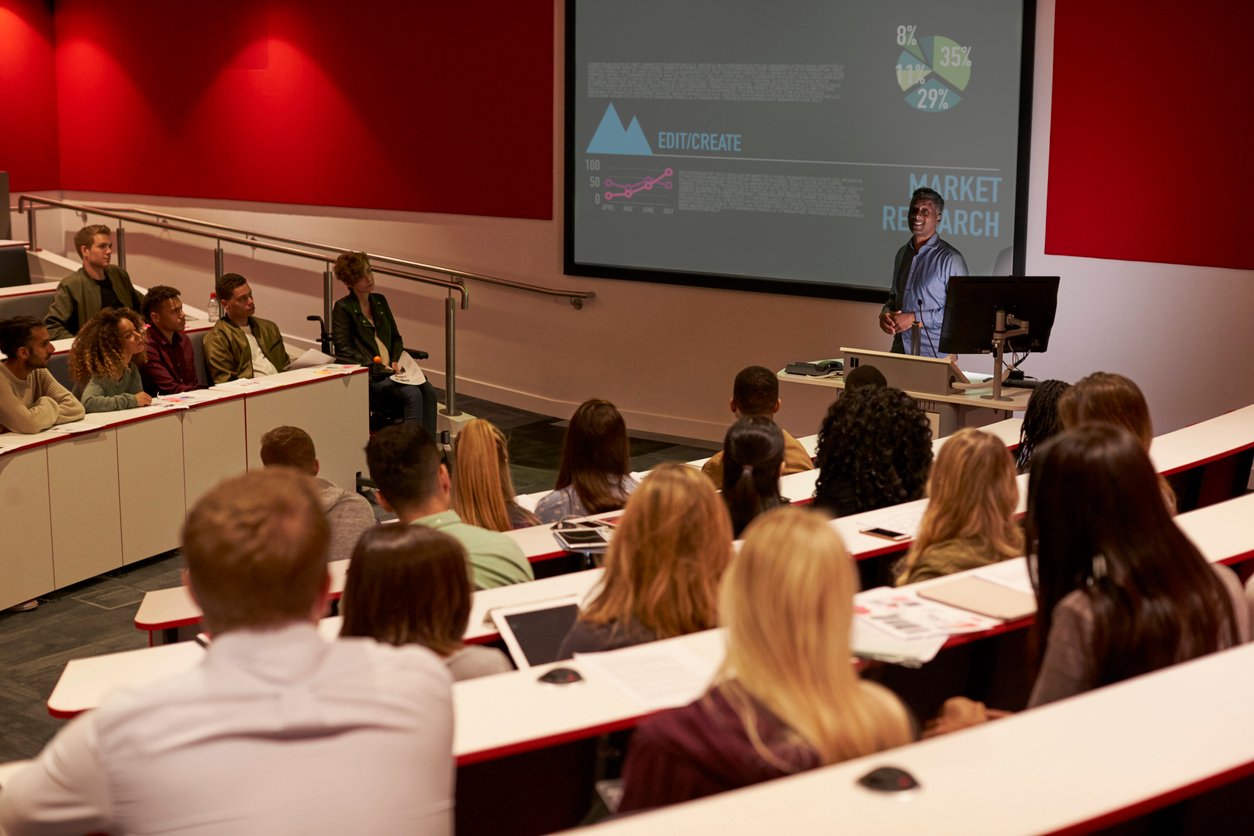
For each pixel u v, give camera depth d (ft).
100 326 20.57
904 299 24.70
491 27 30.14
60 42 37.17
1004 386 20.93
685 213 28.14
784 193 26.89
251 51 34.01
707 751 5.18
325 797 4.84
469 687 7.22
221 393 21.67
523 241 30.68
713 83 27.30
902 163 25.38
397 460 10.81
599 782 7.14
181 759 4.72
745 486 11.18
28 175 37.27
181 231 32.86
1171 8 21.98
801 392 27.22
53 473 18.65
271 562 4.85
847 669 5.34
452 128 31.22
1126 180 22.91
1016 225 24.17
